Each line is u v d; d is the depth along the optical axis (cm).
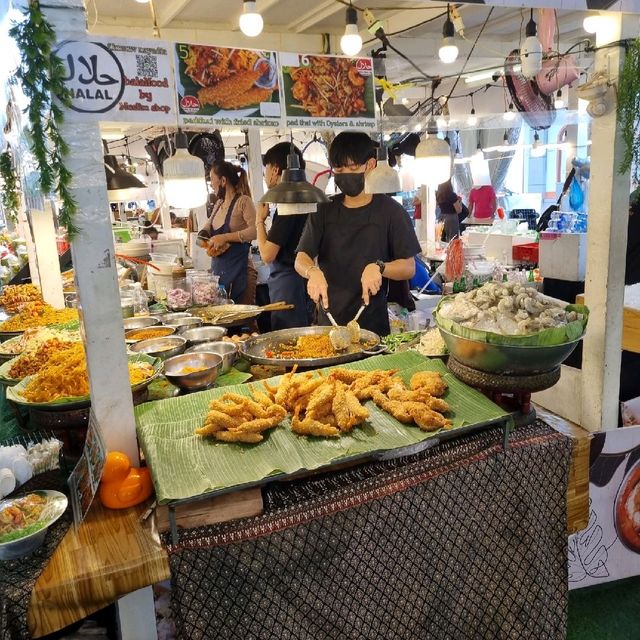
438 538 157
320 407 158
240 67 160
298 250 292
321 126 179
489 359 162
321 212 288
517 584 169
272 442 150
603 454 190
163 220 789
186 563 130
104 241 140
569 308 171
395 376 183
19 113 140
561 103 379
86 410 160
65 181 130
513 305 169
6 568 125
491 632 168
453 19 342
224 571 134
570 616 211
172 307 354
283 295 366
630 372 251
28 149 136
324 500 146
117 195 416
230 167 444
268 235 360
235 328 329
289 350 233
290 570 140
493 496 163
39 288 364
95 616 166
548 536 175
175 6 536
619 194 184
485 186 765
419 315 338
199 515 136
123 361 147
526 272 468
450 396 170
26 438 186
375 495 148
